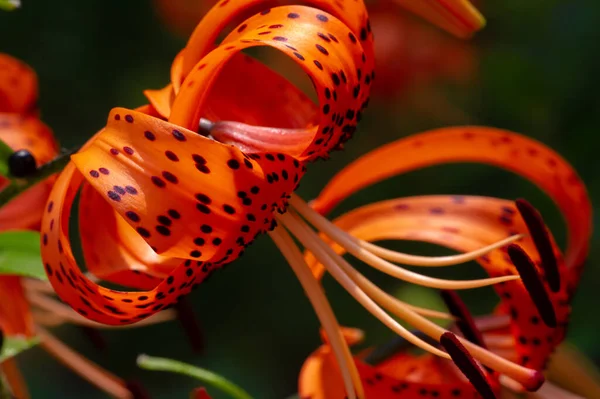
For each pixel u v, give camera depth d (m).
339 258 0.42
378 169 0.44
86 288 0.40
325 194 0.44
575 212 0.45
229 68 0.42
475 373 0.41
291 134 0.41
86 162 0.39
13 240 0.43
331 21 0.41
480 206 0.44
